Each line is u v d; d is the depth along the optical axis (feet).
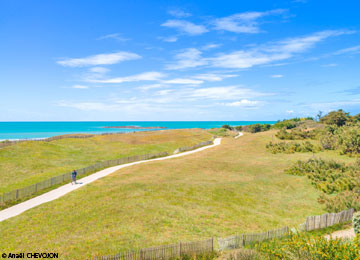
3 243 68.74
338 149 208.23
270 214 98.78
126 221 81.82
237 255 56.18
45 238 71.31
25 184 137.80
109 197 106.73
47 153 212.64
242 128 606.14
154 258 56.34
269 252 53.93
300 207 107.86
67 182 138.62
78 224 80.43
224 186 127.44
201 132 423.23
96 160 210.38
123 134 367.25
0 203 103.96
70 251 61.87
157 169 165.48
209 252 61.31
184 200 105.09
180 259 57.57
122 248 63.26
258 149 241.96
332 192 124.47
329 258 44.42
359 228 63.87
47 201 107.45
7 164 173.17
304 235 68.03
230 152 233.76
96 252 60.90
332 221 83.20
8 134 649.61
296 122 481.05
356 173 139.44
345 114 400.26
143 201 100.68
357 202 100.73
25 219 86.63
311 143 247.29
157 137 343.67
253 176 151.84
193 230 78.23
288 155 210.18
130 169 166.20
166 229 77.56
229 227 82.94
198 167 172.35
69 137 296.71
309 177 145.69
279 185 136.15
